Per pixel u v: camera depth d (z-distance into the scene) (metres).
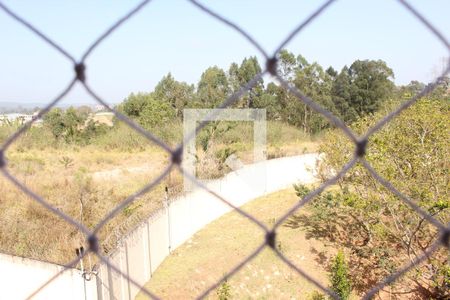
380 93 28.09
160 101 23.00
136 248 8.87
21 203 11.83
